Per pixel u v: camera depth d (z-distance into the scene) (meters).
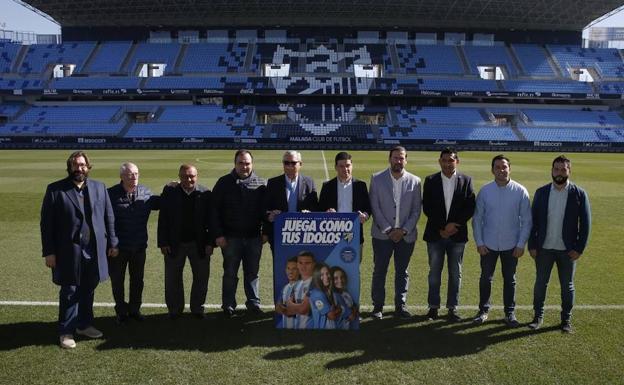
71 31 59.41
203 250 6.64
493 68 59.25
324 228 6.14
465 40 59.31
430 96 53.38
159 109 54.38
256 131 50.56
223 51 57.72
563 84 54.72
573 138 50.22
